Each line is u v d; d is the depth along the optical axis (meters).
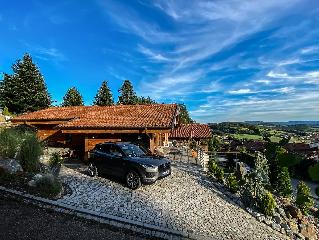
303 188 14.76
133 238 7.45
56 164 14.74
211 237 8.20
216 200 11.67
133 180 11.66
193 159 20.72
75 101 56.75
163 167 11.88
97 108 25.36
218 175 14.75
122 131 17.09
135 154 12.63
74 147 20.47
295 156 11.26
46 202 9.00
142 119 18.44
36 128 24.17
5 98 41.12
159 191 11.80
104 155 13.00
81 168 15.36
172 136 36.97
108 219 8.37
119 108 23.59
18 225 7.32
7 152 11.58
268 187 15.05
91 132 17.52
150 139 17.31
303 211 14.34
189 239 7.89
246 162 23.61
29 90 41.56
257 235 9.21
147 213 9.22
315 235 11.96
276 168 15.70
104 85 59.25
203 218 9.56
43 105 43.66
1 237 6.59
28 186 9.92
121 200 10.20
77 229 7.51
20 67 42.03
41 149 12.34
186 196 11.57
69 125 17.98
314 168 6.69
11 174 10.52
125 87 65.31
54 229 7.34
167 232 8.05
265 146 16.56
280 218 11.18
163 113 19.83
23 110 41.75
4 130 12.53
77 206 9.04
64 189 10.83
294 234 10.76
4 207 8.40
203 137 36.38
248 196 12.05
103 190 11.24
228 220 9.87
